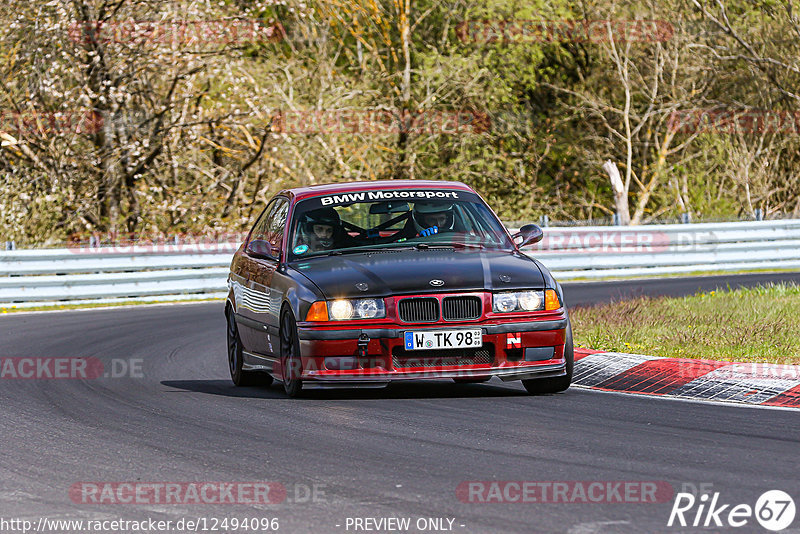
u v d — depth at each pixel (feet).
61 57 266.16
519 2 377.50
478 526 53.72
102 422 85.56
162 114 271.90
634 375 100.42
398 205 102.73
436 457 69.41
